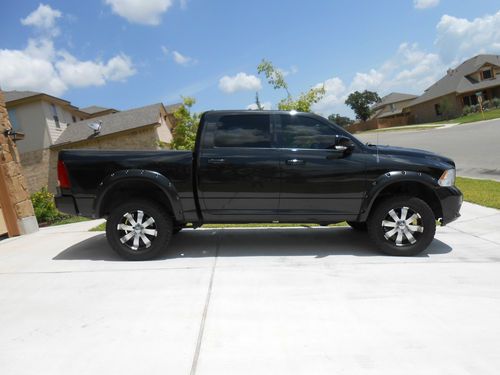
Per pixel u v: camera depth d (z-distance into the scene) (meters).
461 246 5.86
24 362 3.07
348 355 3.05
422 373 2.81
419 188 5.61
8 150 8.20
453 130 34.12
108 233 5.46
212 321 3.64
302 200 5.43
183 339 3.34
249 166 5.36
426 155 5.51
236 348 3.18
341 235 6.70
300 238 6.55
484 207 8.40
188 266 5.19
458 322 3.53
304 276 4.73
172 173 5.38
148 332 3.47
